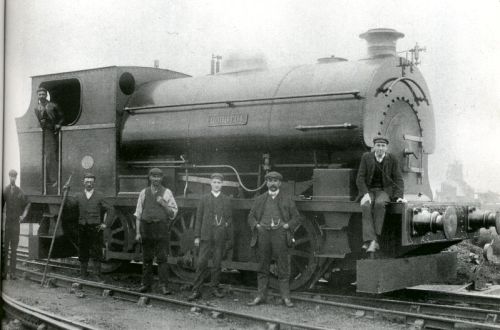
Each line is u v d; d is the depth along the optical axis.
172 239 10.12
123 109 10.82
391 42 8.87
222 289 8.73
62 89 12.68
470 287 9.43
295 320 7.13
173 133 9.95
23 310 7.59
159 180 8.70
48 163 11.82
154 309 7.95
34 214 12.05
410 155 8.72
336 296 8.28
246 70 9.87
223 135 9.33
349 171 8.03
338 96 8.26
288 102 8.72
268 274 8.23
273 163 9.12
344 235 8.05
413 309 7.54
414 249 8.55
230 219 8.63
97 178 10.88
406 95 8.68
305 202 8.30
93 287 9.28
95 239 10.20
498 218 8.39
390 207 7.64
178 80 10.62
